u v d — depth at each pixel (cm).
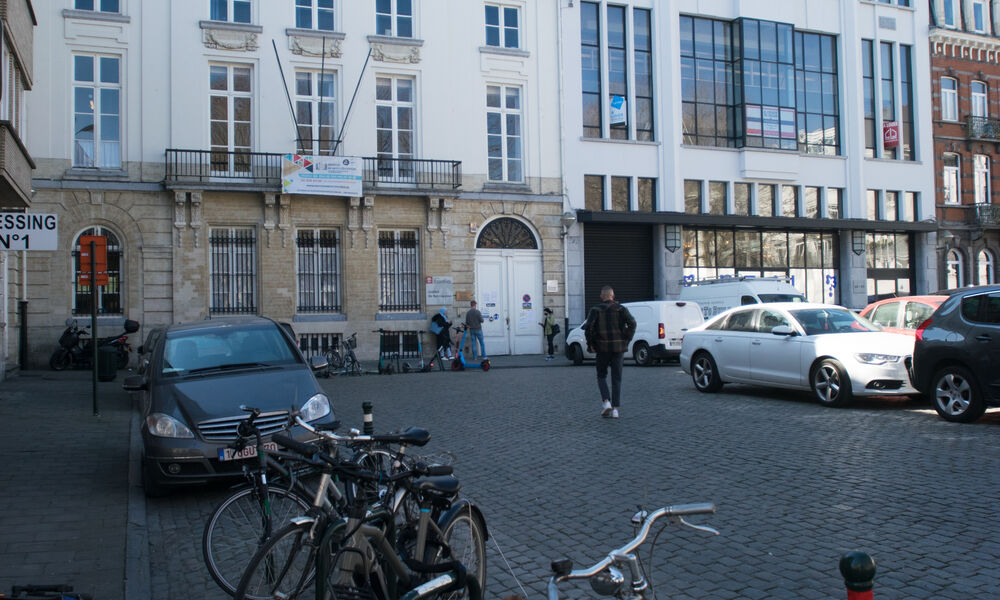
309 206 2367
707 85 3031
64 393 1560
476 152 2589
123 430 1123
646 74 2941
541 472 821
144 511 716
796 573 507
